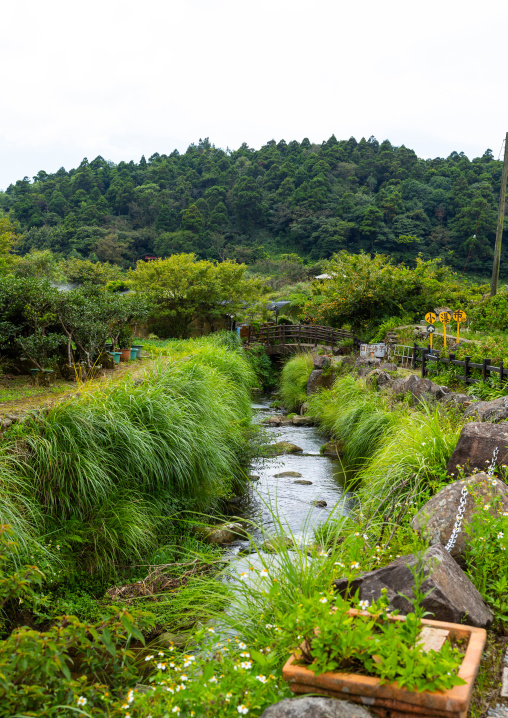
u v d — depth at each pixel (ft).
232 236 374.43
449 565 11.78
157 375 31.04
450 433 23.80
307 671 8.01
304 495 30.89
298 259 290.97
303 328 92.43
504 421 22.15
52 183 443.73
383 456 25.63
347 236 345.31
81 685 9.70
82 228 335.06
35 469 19.93
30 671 9.24
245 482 32.81
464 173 401.70
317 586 12.21
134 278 100.22
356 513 20.67
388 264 83.61
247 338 97.40
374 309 80.89
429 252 326.85
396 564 11.81
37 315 37.45
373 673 7.99
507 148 83.15
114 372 43.19
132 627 10.66
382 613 9.26
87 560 19.43
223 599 14.38
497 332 64.13
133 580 19.27
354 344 74.90
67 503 19.92
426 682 7.40
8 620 15.79
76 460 20.63
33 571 13.12
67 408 22.33
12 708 8.63
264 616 12.21
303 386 65.46
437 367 44.91
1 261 102.27
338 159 460.14
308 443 44.60
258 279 109.09
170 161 518.78
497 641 11.25
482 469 18.72
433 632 8.95
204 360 46.98
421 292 81.05
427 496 19.44
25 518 18.37
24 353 39.93
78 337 42.29
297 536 22.77
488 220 320.09
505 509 14.34
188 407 28.89
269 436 43.65
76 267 168.76
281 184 415.64
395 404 37.50
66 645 9.75
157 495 23.30
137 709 9.23
